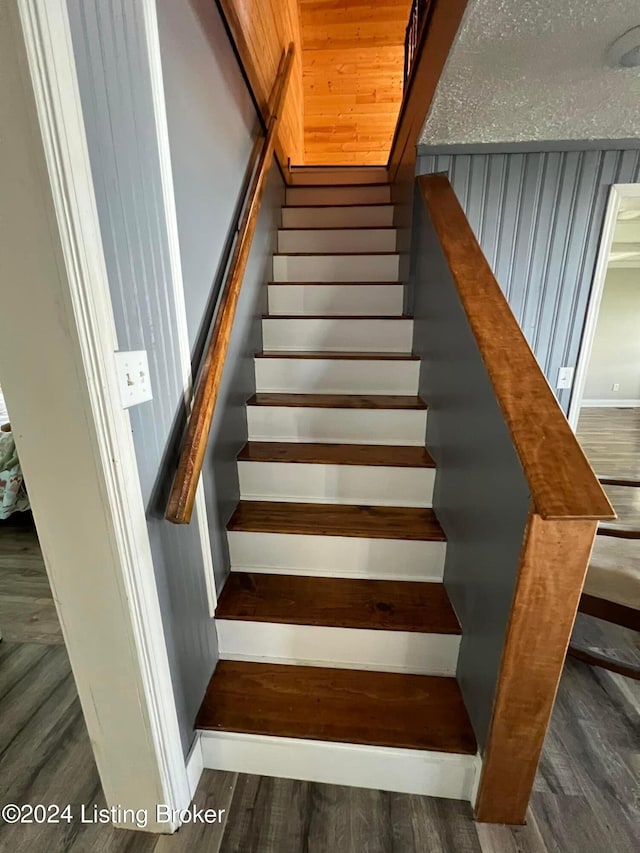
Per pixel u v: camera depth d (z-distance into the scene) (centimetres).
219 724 121
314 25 381
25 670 165
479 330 114
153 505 95
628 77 144
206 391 109
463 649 128
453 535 139
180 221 109
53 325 69
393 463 165
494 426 105
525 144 200
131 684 95
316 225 291
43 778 126
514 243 217
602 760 130
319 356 200
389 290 229
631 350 729
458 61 135
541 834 110
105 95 73
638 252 557
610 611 147
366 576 155
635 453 503
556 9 112
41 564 236
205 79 127
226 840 109
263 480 172
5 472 259
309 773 123
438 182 185
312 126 414
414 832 111
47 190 62
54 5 58
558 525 84
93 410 74
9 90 58
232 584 151
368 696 129
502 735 102
